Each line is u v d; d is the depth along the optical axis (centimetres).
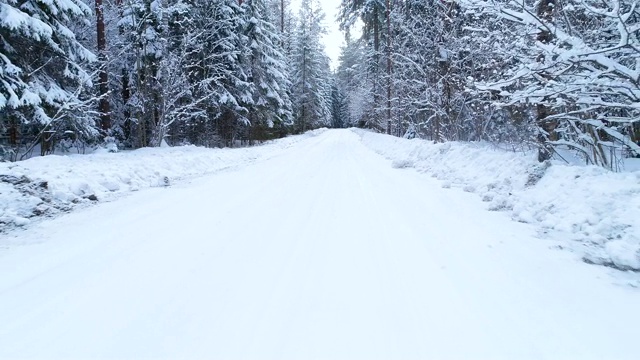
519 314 251
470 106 1284
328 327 241
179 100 1812
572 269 321
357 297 281
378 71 2647
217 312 262
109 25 1741
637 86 415
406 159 1164
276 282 310
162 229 471
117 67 1723
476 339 224
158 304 274
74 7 1081
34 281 316
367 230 454
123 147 1711
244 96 2138
